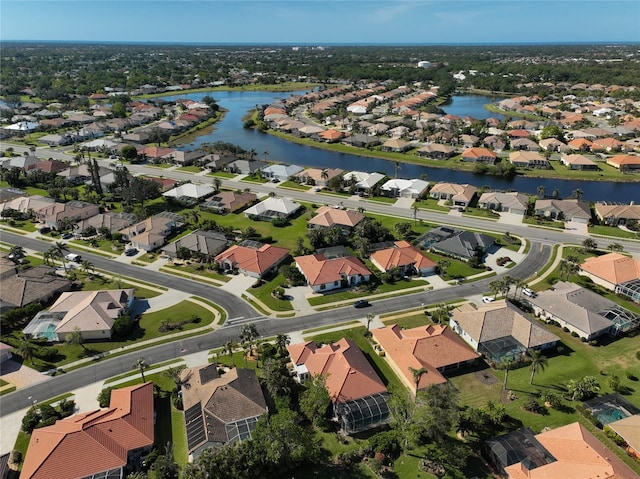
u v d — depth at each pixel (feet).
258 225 448.24
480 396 231.30
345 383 225.15
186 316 299.79
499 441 195.52
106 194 523.29
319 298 321.52
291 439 186.29
